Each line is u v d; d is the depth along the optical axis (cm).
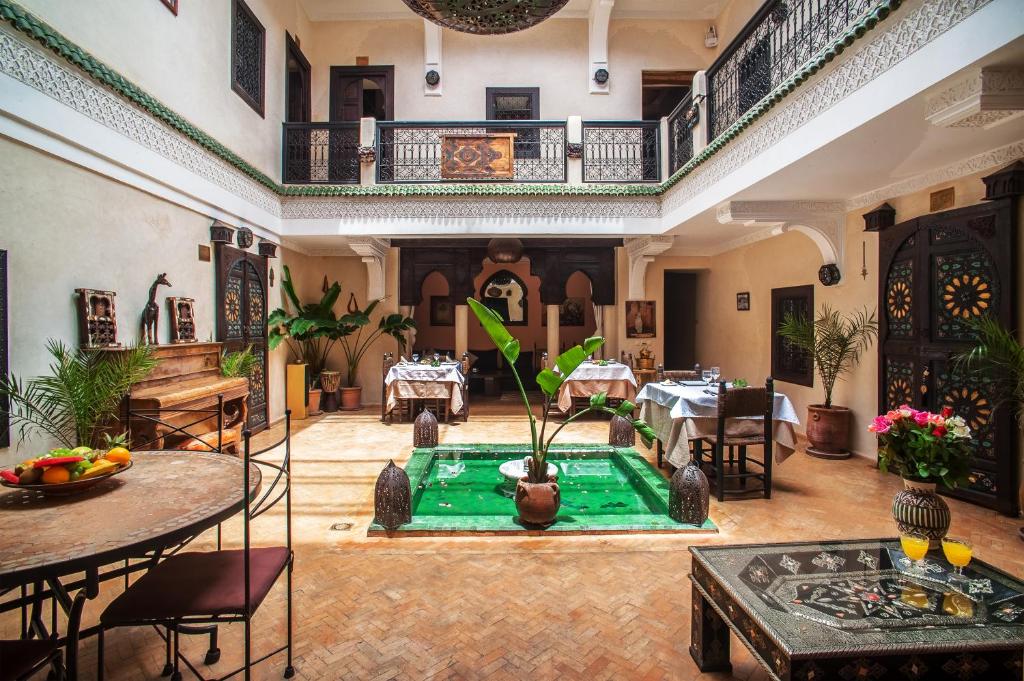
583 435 675
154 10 466
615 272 963
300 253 880
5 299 316
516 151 861
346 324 837
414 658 220
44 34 330
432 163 855
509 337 368
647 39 932
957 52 272
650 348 948
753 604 181
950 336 447
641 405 618
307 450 591
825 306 636
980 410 420
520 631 240
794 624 169
